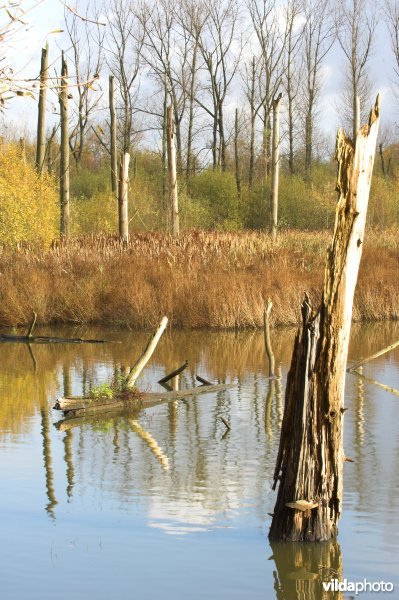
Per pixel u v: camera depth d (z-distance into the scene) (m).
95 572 6.18
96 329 19.45
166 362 15.14
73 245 24.31
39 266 21.75
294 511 6.66
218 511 7.47
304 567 6.36
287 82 56.53
